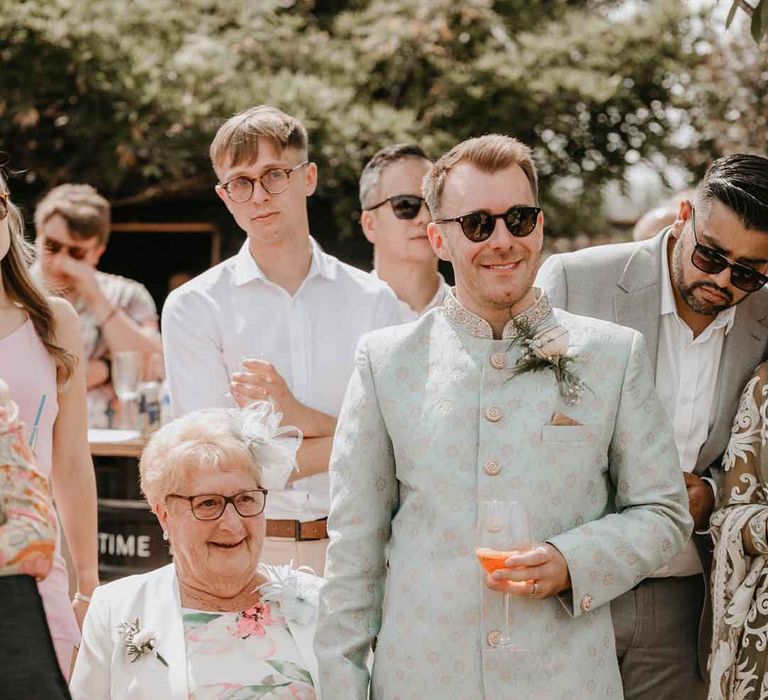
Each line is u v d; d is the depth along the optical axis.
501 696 2.63
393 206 4.64
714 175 3.21
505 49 11.12
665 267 3.46
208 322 3.83
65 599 3.19
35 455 3.23
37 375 3.25
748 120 11.05
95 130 9.62
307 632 3.09
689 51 11.16
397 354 2.82
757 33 3.47
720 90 11.05
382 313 3.95
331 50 10.72
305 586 3.18
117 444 5.11
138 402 5.60
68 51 9.41
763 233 3.12
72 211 6.08
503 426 2.71
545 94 10.78
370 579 2.81
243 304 3.85
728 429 3.39
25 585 2.28
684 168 11.66
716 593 3.25
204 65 9.70
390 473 2.83
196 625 3.06
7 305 3.26
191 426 3.10
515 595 2.64
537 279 3.58
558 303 3.49
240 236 10.87
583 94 10.72
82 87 9.49
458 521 2.69
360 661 2.77
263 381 3.67
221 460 3.04
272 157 3.77
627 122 11.43
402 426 2.76
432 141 10.28
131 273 11.30
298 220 3.86
